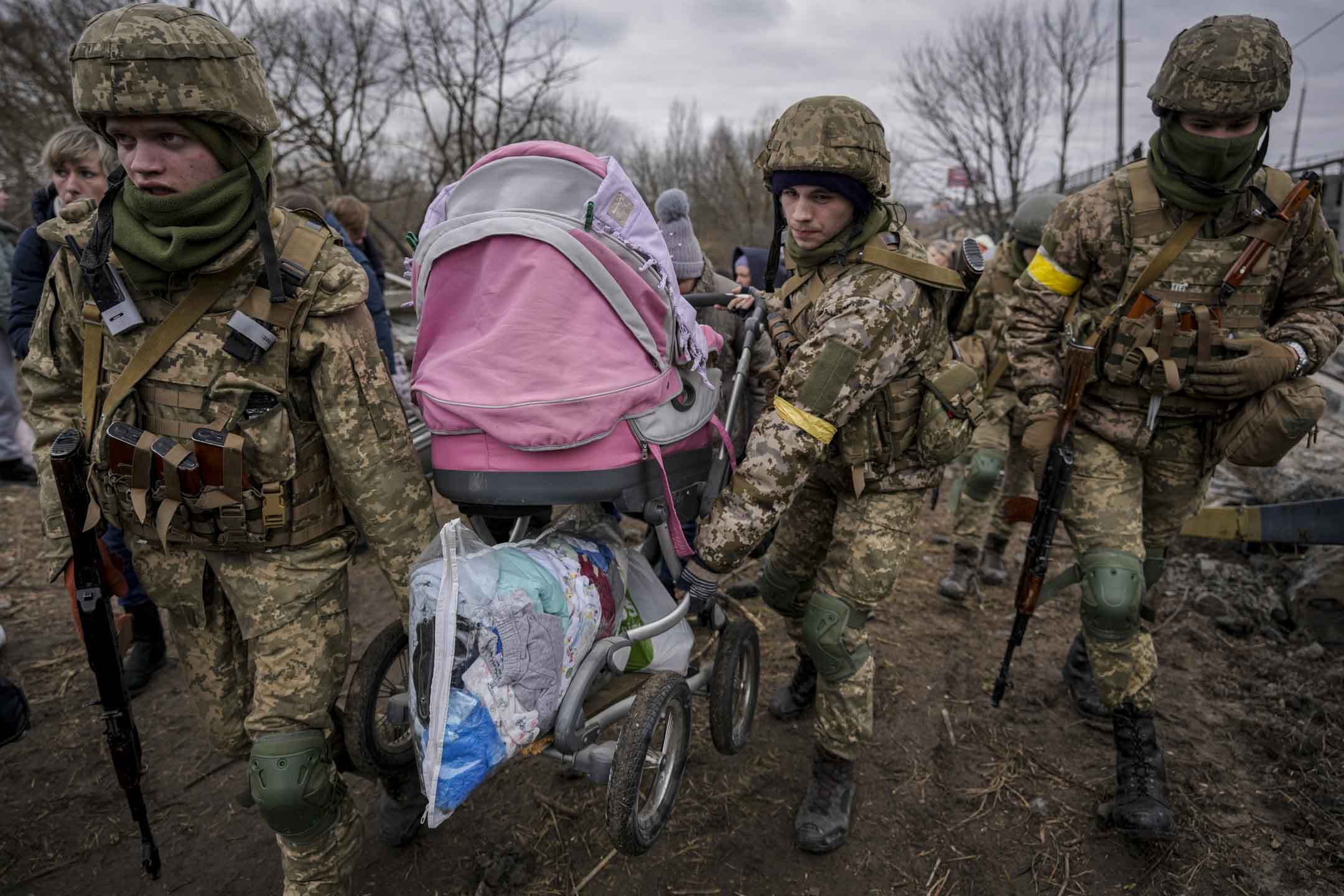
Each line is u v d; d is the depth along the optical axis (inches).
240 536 69.6
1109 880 92.0
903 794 105.7
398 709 76.5
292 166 486.6
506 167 73.8
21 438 224.8
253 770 70.5
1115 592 93.3
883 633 145.2
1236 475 178.2
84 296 69.9
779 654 138.9
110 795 106.7
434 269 72.6
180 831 100.7
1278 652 134.7
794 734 117.8
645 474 73.9
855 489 88.9
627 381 70.6
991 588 164.7
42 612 152.9
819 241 84.4
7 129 449.7
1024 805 103.4
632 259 73.6
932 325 86.1
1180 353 93.2
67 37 419.8
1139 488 100.1
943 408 87.2
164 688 129.4
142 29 59.3
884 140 81.7
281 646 72.2
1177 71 88.1
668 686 77.3
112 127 61.7
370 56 462.6
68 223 69.7
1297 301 96.7
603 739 94.7
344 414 70.4
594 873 93.6
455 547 66.3
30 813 103.3
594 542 82.4
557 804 103.7
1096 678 98.6
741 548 81.0
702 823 101.0
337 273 69.3
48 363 72.3
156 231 63.3
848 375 78.7
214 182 62.8
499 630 63.9
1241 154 88.0
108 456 68.0
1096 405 100.2
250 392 67.7
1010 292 153.5
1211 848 95.2
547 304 68.6
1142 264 94.9
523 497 69.6
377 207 570.3
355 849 78.0
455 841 98.2
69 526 70.3
